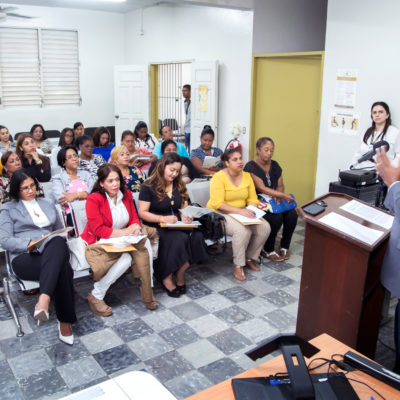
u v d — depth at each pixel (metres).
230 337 3.00
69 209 3.41
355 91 4.87
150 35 8.72
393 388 1.42
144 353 2.81
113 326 3.12
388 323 3.14
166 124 8.95
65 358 2.74
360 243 1.97
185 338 2.98
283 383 1.37
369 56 4.67
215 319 3.23
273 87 6.14
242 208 4.00
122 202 3.43
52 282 2.74
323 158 5.38
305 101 5.75
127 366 2.67
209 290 3.69
